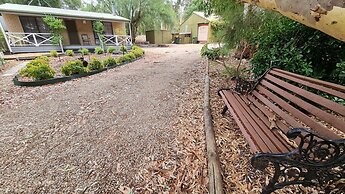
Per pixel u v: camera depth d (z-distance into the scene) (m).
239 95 2.57
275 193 1.34
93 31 12.78
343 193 1.21
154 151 1.93
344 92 1.21
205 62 7.04
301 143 1.07
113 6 15.45
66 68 5.06
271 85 2.16
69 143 2.12
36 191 1.47
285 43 2.92
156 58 9.07
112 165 1.74
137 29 19.98
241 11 3.79
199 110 2.85
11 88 4.27
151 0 16.95
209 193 1.32
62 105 3.25
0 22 9.42
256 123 1.72
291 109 1.62
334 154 1.06
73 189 1.49
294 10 1.11
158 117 2.72
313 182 1.17
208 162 1.60
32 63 5.42
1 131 2.42
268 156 1.13
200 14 20.62
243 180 1.47
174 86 4.23
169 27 20.94
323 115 1.28
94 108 3.10
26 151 1.99
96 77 5.25
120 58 7.43
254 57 3.49
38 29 10.49
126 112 2.93
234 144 1.94
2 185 1.54
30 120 2.72
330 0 0.86
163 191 1.43
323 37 2.44
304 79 1.65
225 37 4.30
